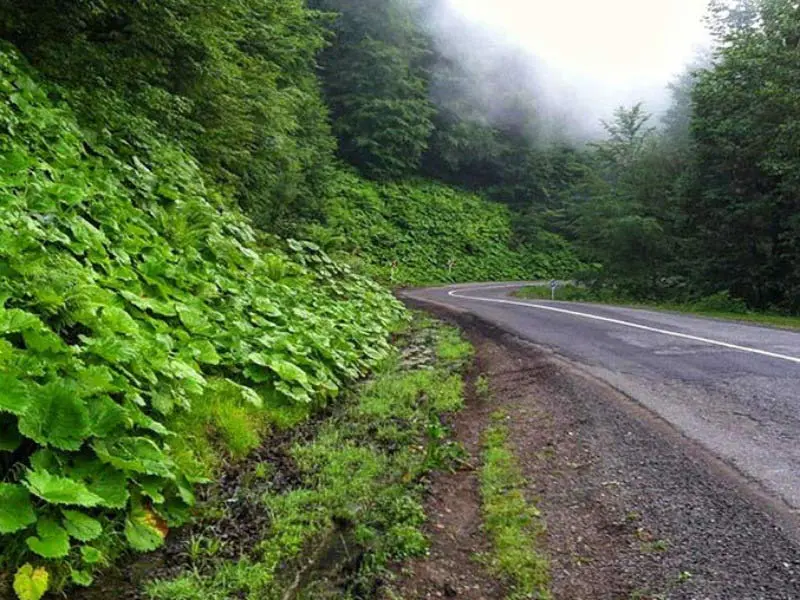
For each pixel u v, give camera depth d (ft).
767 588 8.21
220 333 18.49
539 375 21.34
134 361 13.00
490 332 32.19
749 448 12.92
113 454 10.59
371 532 10.93
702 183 65.41
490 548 10.44
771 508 10.23
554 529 10.63
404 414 18.07
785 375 19.06
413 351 28.53
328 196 71.20
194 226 25.34
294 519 11.37
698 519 10.20
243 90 37.29
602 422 15.49
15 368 10.18
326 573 9.83
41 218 16.63
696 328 31.32
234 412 15.20
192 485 12.01
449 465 14.11
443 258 114.01
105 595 8.88
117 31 28.32
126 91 29.60
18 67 23.75
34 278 13.39
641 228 76.59
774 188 58.23
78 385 10.92
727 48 62.03
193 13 30.19
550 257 134.21
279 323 22.80
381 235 106.11
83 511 9.73
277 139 44.60
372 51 122.11
